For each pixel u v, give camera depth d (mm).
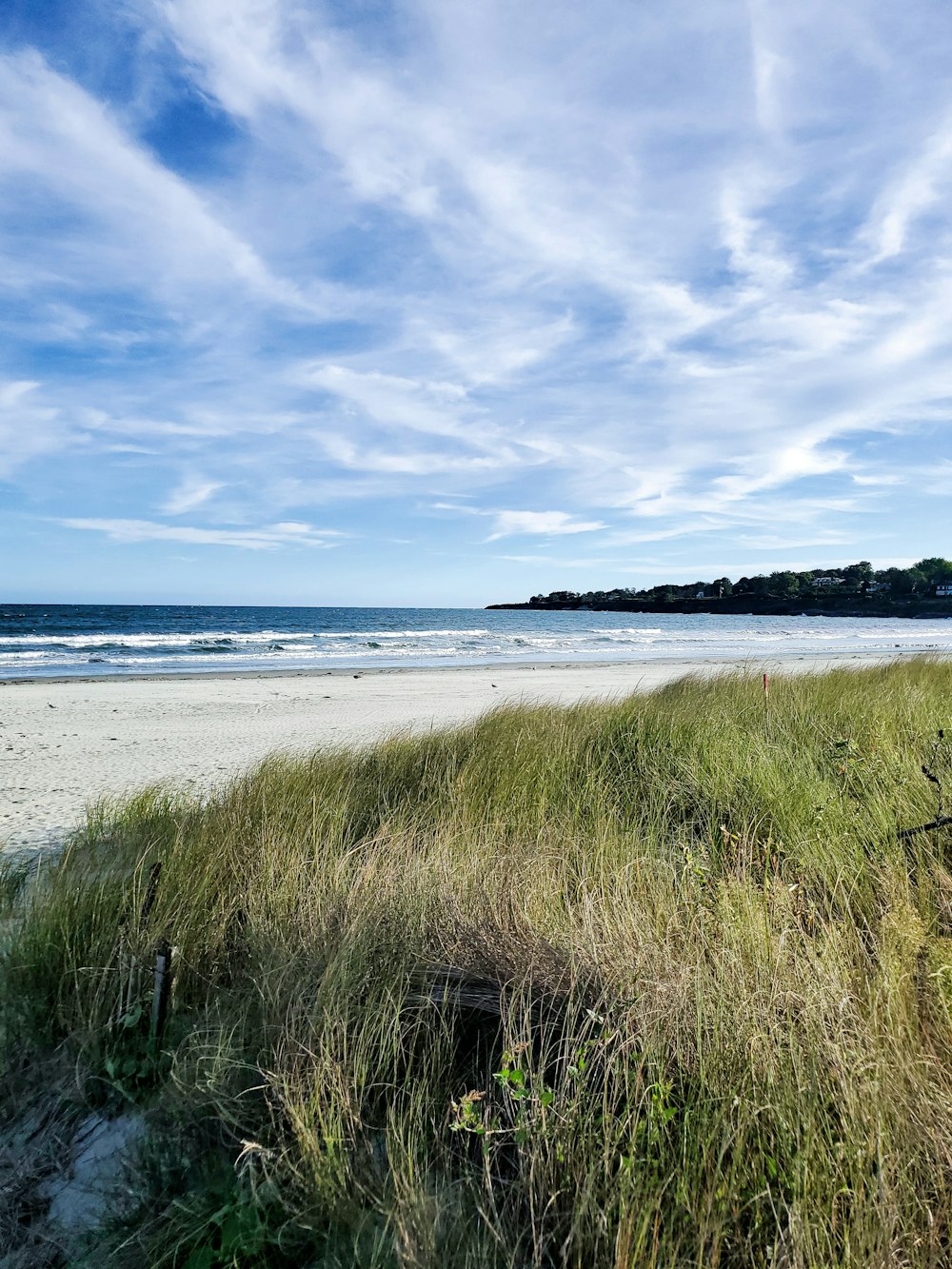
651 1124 1750
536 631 60688
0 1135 2285
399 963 2617
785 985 2223
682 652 35875
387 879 3377
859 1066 1822
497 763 5766
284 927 3000
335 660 29219
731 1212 1593
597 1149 1792
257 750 9719
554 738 6582
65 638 37250
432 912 3053
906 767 4637
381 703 15445
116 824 5105
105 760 9047
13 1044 2523
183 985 2801
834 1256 1441
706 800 4953
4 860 4730
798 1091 1786
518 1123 1859
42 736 10805
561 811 4922
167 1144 2094
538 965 2568
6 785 7562
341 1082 2068
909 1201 1580
